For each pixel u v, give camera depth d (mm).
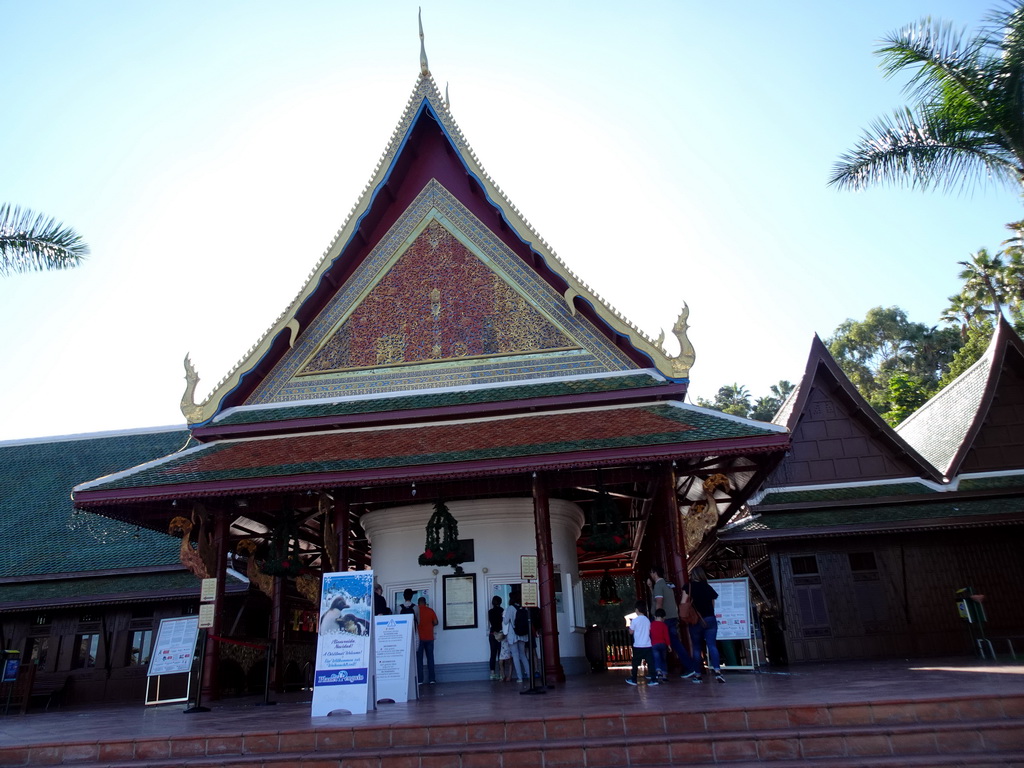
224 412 19234
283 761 8867
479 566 19781
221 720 12273
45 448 32656
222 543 17312
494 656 18797
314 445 18031
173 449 31812
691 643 16062
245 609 24734
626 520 23891
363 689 11820
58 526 27719
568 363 19141
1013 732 8141
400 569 20188
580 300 19297
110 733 10625
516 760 8508
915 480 23391
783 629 21281
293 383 19703
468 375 19281
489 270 20078
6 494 29984
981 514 21328
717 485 16828
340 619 12391
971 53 19922
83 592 24359
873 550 21844
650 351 18500
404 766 8664
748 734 8430
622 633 35156
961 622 21047
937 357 82438
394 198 20953
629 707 9602
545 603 15898
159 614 24328
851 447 23953
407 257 20453
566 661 19906
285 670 22047
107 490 16469
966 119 19891
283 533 17250
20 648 24391
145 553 25594
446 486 17453
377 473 16094
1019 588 21250
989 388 23984
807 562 21875
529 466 15781
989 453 23641
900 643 20969
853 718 8664
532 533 20219
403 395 19141
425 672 17688
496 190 19922
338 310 20156
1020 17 19000
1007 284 61375
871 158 20812
